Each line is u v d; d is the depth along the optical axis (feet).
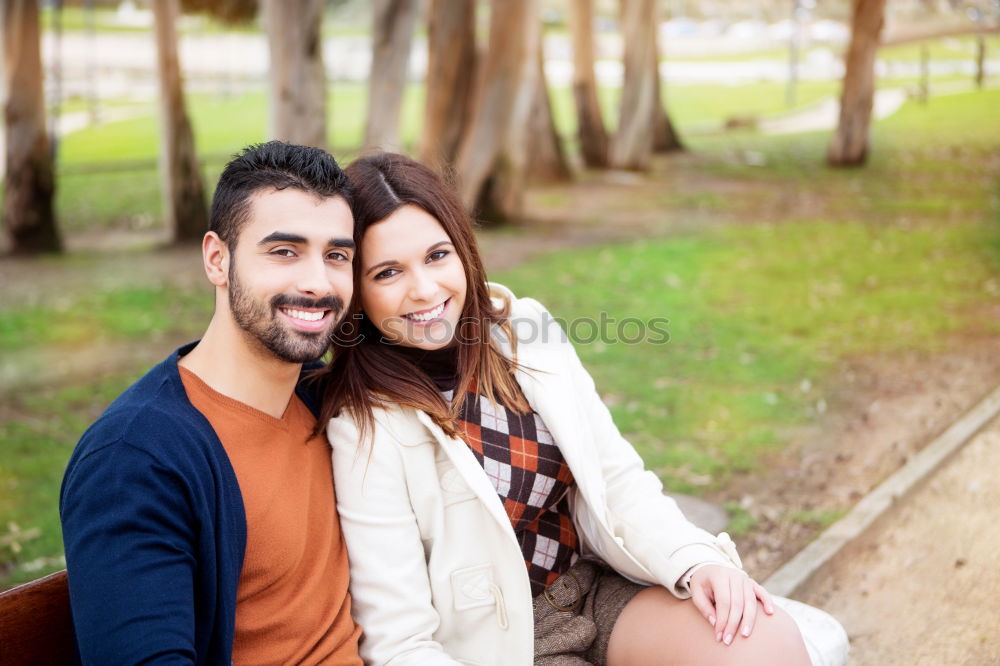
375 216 6.85
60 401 20.42
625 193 47.91
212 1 57.72
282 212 5.93
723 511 13.76
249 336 6.02
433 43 39.68
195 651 5.48
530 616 6.81
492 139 38.68
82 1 95.96
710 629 6.70
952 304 25.66
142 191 50.62
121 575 5.26
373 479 6.72
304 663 6.09
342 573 6.54
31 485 16.14
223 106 83.71
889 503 13.84
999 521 13.60
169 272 33.19
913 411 18.06
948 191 44.47
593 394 7.92
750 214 41.11
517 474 7.19
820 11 111.04
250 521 5.94
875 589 12.01
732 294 27.63
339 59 114.42
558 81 105.70
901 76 102.68
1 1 36.17
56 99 39.27
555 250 34.09
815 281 28.86
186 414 5.86
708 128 76.74
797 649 6.60
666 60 127.75
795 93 95.91
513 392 7.40
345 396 6.89
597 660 7.23
